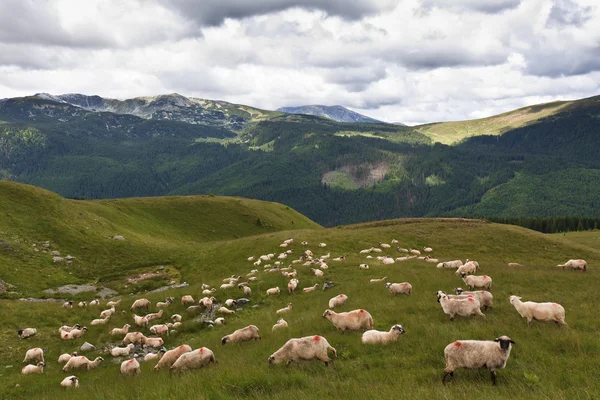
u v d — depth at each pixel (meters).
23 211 56.22
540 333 14.18
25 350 21.64
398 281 28.58
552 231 180.38
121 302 31.52
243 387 10.87
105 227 63.12
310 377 11.27
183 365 14.50
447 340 13.75
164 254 56.94
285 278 33.69
